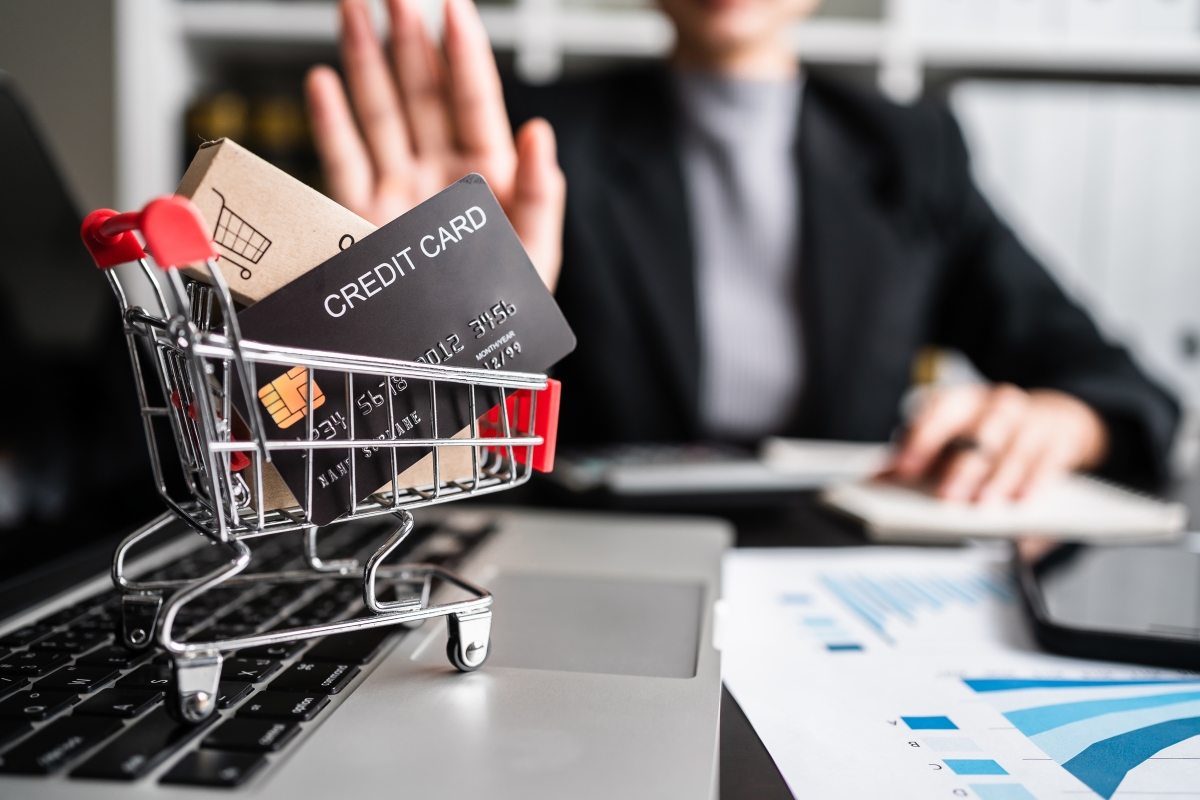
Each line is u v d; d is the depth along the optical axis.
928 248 1.26
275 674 0.28
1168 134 1.37
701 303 1.22
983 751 0.27
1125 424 0.94
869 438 1.21
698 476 0.72
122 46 1.20
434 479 0.30
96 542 0.45
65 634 0.31
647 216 1.19
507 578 0.43
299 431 0.27
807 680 0.34
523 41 1.36
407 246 0.29
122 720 0.24
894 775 0.26
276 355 0.25
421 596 0.36
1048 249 1.40
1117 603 0.41
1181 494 0.86
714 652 0.32
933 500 0.68
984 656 0.37
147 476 0.51
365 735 0.24
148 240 0.23
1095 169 1.38
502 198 0.54
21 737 0.22
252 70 1.46
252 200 0.27
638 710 0.26
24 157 0.48
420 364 0.28
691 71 1.33
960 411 0.79
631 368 1.16
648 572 0.45
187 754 0.22
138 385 0.29
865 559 0.55
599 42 1.37
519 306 0.31
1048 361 1.14
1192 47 1.36
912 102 1.33
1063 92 1.37
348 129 0.59
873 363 1.20
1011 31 1.38
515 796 0.21
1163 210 1.38
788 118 1.31
